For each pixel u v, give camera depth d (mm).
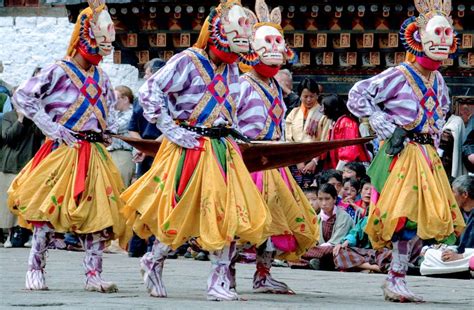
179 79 11828
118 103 21250
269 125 13250
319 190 18578
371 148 20156
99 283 12484
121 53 27906
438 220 12086
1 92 25047
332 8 25766
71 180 12516
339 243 18312
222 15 11836
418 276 17625
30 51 31500
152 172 11945
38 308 9906
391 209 12250
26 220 12586
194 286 13938
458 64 25781
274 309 10469
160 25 27125
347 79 27109
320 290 14102
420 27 12477
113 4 26500
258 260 13281
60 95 12641
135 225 12070
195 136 11773
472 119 20469
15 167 22203
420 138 12508
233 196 11578
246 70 13648
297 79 27266
